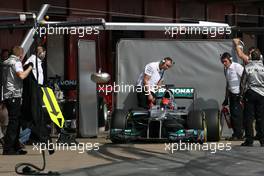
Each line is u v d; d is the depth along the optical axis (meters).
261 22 82.75
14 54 37.66
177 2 72.38
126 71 47.81
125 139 42.88
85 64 48.03
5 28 34.84
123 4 66.75
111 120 43.50
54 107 32.97
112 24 47.78
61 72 59.97
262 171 31.86
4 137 38.53
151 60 47.75
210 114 43.41
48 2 59.69
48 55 59.16
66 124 48.72
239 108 45.03
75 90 54.09
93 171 31.78
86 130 47.97
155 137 42.62
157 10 70.19
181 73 47.72
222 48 47.59
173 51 47.75
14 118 37.81
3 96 37.84
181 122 42.84
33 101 32.97
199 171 31.78
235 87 44.81
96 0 64.06
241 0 73.44
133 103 47.59
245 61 43.12
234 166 33.38
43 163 32.94
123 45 47.69
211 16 76.81
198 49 47.62
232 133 46.88
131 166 33.34
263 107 41.12
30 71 35.34
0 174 30.98
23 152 38.31
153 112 42.28
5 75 37.69
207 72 47.66
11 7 57.00
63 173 31.20
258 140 43.59
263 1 74.94
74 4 61.78
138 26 47.62
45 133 32.78
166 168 32.72
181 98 46.75
